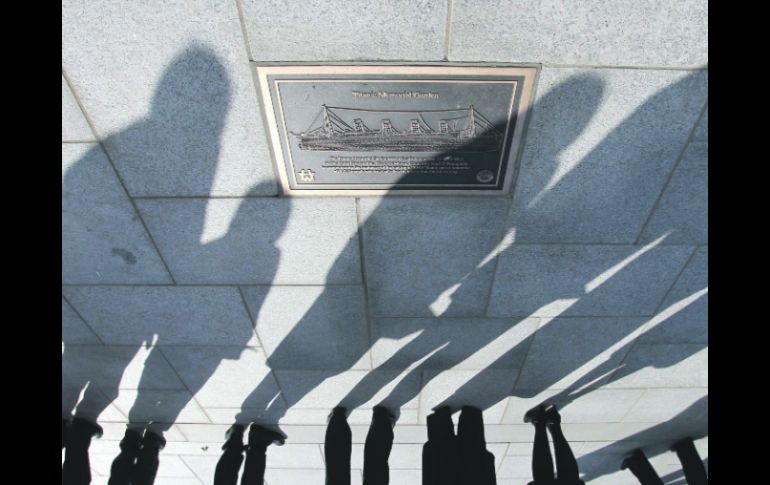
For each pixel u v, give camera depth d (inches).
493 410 218.7
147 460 223.1
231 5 91.6
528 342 178.4
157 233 134.8
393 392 203.3
